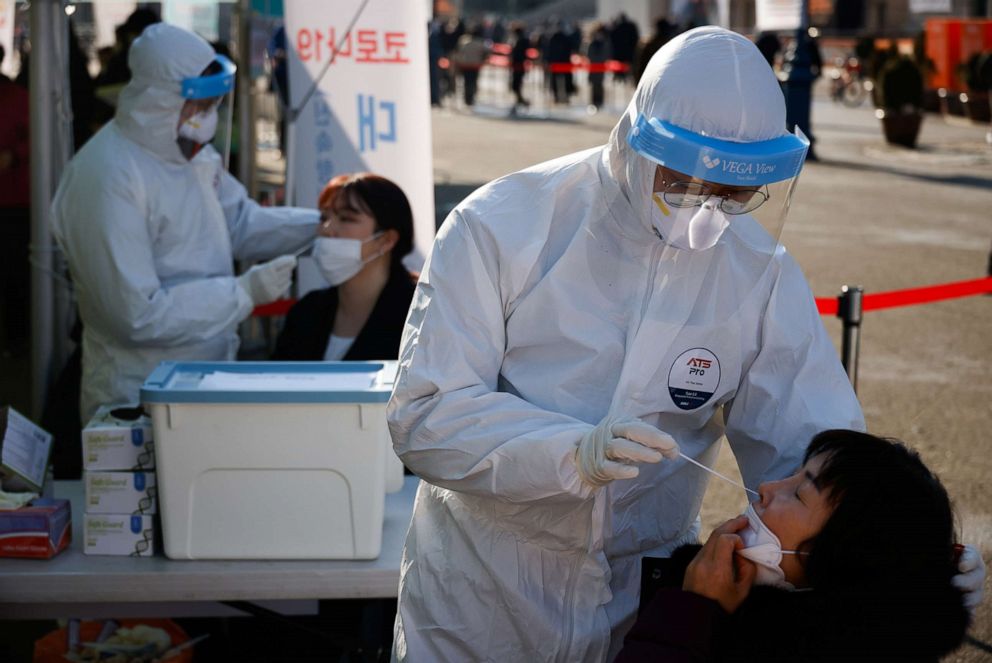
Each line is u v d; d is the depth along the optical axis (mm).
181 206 3701
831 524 1837
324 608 3336
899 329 7566
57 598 2803
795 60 15312
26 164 6480
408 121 5016
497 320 2074
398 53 4973
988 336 7414
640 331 2045
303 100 4969
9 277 6691
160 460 2805
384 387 2791
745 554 1893
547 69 24953
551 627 2131
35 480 3021
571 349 2072
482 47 23281
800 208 11938
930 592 1814
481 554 2150
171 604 2996
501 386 2160
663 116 1910
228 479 2816
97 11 9469
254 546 2848
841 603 1830
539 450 1918
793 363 2148
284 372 2971
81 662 3135
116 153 3557
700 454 2244
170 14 7516
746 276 2084
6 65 7230
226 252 3951
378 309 3738
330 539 2848
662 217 1960
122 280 3521
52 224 3627
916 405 6035
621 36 24375
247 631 3441
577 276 2064
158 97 3494
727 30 1977
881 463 1865
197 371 2967
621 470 1823
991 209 12016
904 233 10648
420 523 2297
